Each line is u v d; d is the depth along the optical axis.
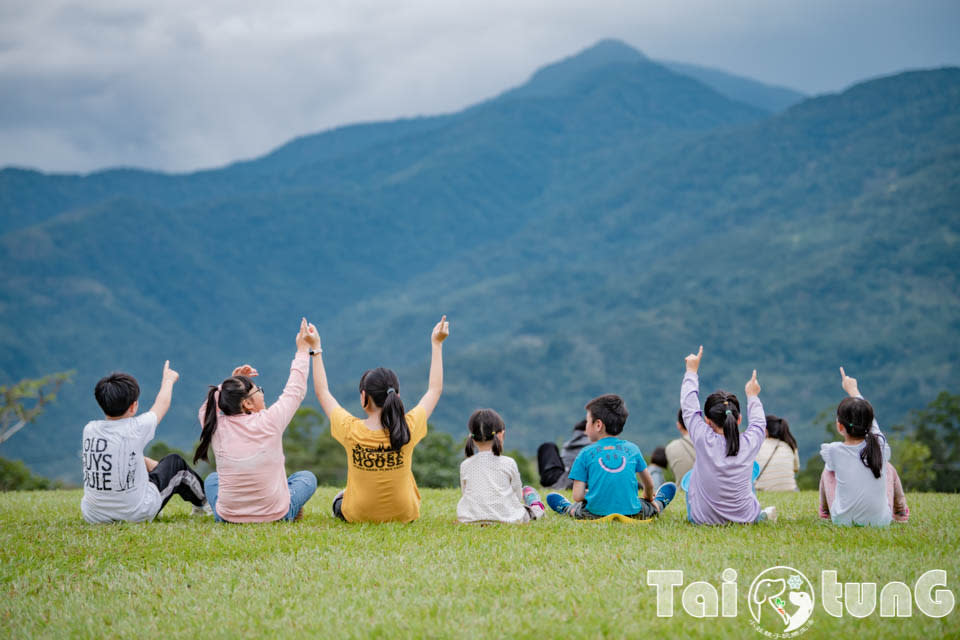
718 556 6.64
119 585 6.18
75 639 5.28
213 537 7.32
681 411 8.40
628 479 8.52
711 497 8.09
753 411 8.42
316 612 5.55
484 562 6.55
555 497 9.19
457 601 5.65
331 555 6.73
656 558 6.61
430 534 7.48
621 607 5.52
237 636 5.22
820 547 6.96
